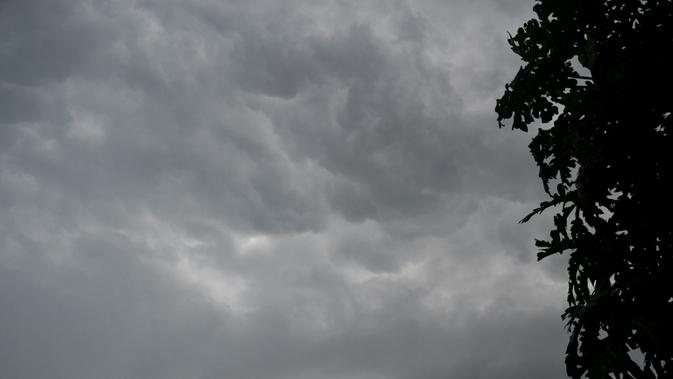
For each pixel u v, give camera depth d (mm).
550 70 4938
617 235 4129
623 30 4508
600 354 3859
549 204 4637
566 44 4848
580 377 3900
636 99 4012
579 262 4301
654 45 4172
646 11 4445
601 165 4062
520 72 5176
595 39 4582
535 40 5000
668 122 4012
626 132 4004
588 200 4164
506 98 5344
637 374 3707
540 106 5195
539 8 5008
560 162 4945
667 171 3977
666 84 4004
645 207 4012
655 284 3859
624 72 4035
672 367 3635
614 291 3988
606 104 4051
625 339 3820
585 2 4734
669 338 3666
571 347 3977
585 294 4250
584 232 4426
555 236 4449
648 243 4016
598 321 3961
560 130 4922
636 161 4020
